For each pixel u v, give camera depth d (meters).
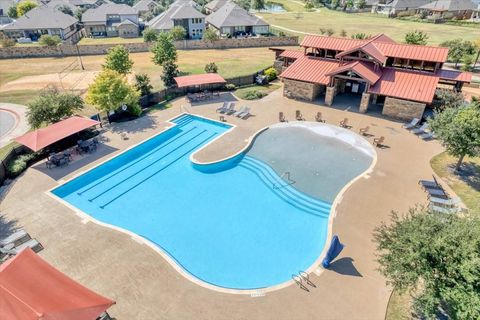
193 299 16.84
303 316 15.76
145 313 16.14
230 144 32.75
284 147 32.16
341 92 45.88
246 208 24.95
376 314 15.70
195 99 44.91
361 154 30.27
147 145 34.31
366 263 18.61
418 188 25.12
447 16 106.69
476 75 52.25
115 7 100.56
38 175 28.53
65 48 73.31
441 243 12.60
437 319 14.68
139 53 75.00
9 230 21.95
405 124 35.59
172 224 23.47
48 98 34.53
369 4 139.50
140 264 19.09
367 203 23.48
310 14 129.38
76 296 13.83
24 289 13.44
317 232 22.42
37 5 112.19
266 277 19.02
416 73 37.75
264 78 50.59
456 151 24.92
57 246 20.48
